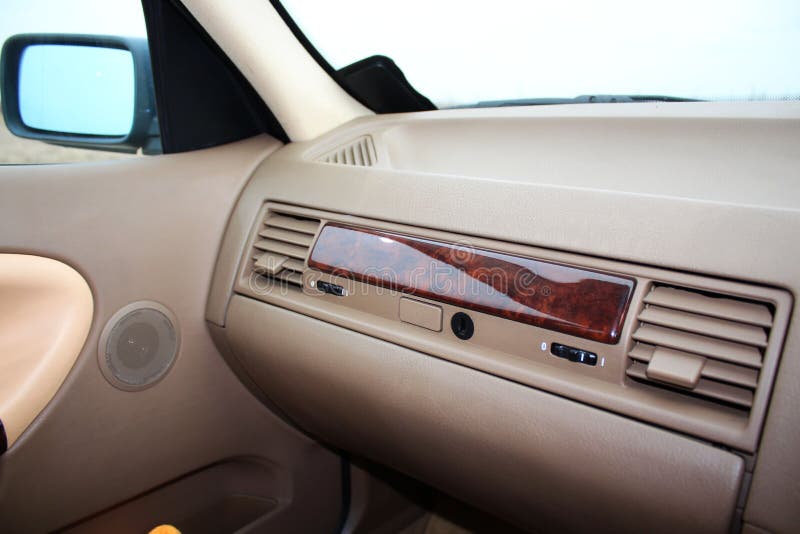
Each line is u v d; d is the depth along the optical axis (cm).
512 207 93
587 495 85
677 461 75
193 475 136
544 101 134
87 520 120
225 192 131
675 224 79
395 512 166
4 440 104
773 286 72
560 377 85
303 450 149
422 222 101
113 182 118
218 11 121
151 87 129
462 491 112
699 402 76
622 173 109
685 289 79
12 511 109
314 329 111
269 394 132
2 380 106
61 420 112
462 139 127
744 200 96
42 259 108
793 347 69
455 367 95
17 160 118
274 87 130
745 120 99
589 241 85
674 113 106
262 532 143
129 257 118
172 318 124
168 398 125
